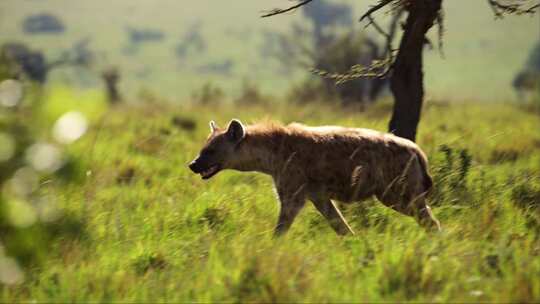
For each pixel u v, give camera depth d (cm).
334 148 2286
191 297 1706
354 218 2366
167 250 2067
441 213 2417
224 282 1742
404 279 1725
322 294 1644
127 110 6494
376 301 1631
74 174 1179
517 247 1969
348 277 1753
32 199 1182
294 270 1781
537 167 3359
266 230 2253
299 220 2395
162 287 1758
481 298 1644
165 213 2450
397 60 3106
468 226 2216
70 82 1119
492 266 1848
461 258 1873
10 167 1150
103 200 2605
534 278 1709
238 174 3159
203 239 2123
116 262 1967
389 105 5934
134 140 4184
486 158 3681
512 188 2653
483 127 5000
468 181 2833
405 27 3089
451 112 6444
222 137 2416
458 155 3017
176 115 5516
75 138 1102
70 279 1791
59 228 1237
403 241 2064
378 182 2273
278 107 6425
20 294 1753
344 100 6919
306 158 2302
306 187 2306
